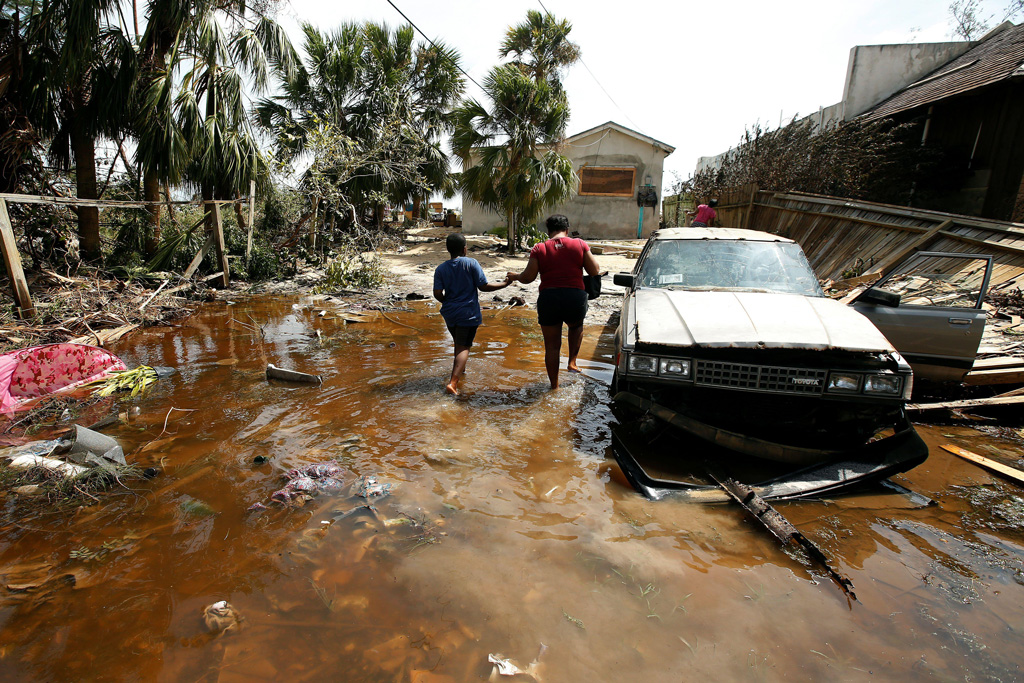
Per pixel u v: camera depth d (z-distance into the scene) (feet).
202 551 7.84
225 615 6.55
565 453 11.32
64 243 30.58
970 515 9.31
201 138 34.81
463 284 15.25
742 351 10.99
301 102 52.03
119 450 10.62
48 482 9.66
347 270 36.04
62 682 5.58
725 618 6.67
